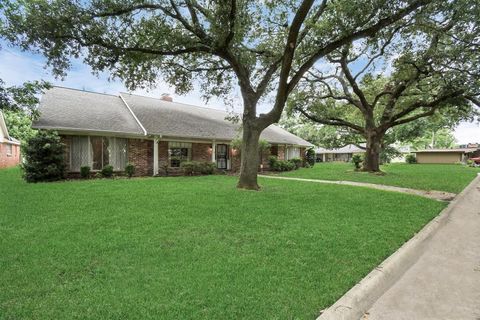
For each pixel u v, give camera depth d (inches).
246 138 412.5
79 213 244.5
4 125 853.8
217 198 315.0
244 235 193.6
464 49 444.1
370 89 784.3
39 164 460.4
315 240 185.2
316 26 357.4
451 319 108.8
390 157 1379.2
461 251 186.4
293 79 394.6
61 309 103.7
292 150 1008.2
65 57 373.7
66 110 564.1
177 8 371.2
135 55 407.8
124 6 344.5
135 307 105.2
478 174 714.8
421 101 639.8
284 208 275.3
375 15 333.7
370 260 154.6
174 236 188.4
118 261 147.2
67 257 151.3
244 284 124.3
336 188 422.3
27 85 426.6
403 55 516.1
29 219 224.5
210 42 384.5
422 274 151.0
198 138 677.3
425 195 397.7
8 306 105.0
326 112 749.3
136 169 607.2
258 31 430.3
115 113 633.0
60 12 327.9
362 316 110.9
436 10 354.0
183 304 107.4
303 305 108.9
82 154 536.7
